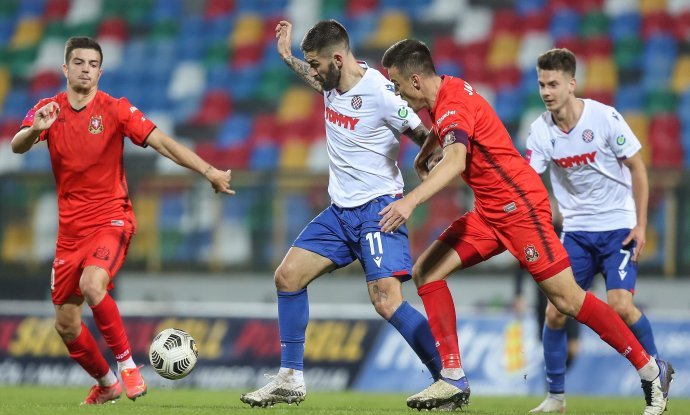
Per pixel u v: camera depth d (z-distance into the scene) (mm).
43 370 43281
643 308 49312
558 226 35469
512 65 65750
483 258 21969
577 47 66000
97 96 23016
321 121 64375
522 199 20891
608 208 26156
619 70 64188
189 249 52562
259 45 71000
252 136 64312
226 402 27438
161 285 54219
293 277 22016
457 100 20062
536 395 38500
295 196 50938
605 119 25516
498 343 39844
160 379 42156
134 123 22766
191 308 43062
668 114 60969
